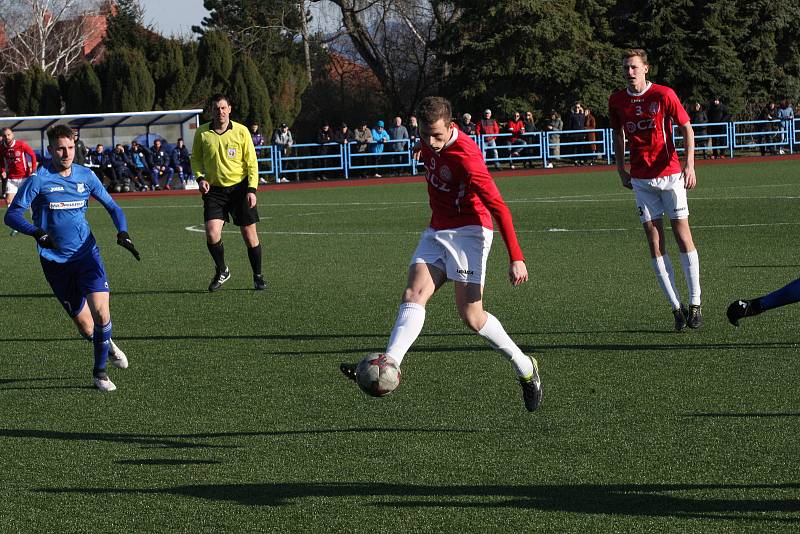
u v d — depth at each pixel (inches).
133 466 301.0
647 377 390.6
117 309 584.1
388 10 2689.5
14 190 1224.2
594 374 398.3
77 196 394.9
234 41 2785.4
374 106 2790.4
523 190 1483.8
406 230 995.3
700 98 2365.9
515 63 2309.3
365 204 1344.7
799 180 1467.8
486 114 2012.8
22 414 363.9
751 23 2422.5
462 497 267.6
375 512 258.7
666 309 533.0
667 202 481.4
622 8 2448.3
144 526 253.9
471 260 313.7
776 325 480.4
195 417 353.7
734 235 853.8
